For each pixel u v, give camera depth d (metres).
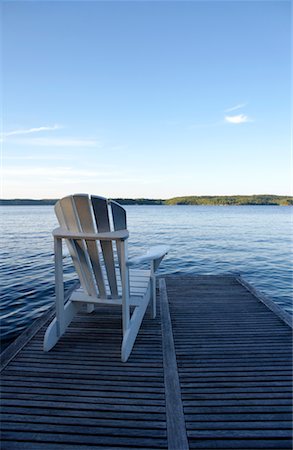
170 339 2.09
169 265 6.86
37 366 1.70
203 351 1.92
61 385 1.51
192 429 1.19
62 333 2.08
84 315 2.55
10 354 1.83
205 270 6.40
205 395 1.43
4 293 4.30
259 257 7.80
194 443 1.12
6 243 9.78
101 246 1.86
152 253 2.01
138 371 1.65
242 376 1.60
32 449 1.09
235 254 8.21
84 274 2.08
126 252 1.80
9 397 1.41
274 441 1.13
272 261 7.32
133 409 1.32
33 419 1.25
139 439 1.14
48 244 9.57
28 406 1.34
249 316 2.62
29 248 8.80
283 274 6.09
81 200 1.74
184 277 4.21
